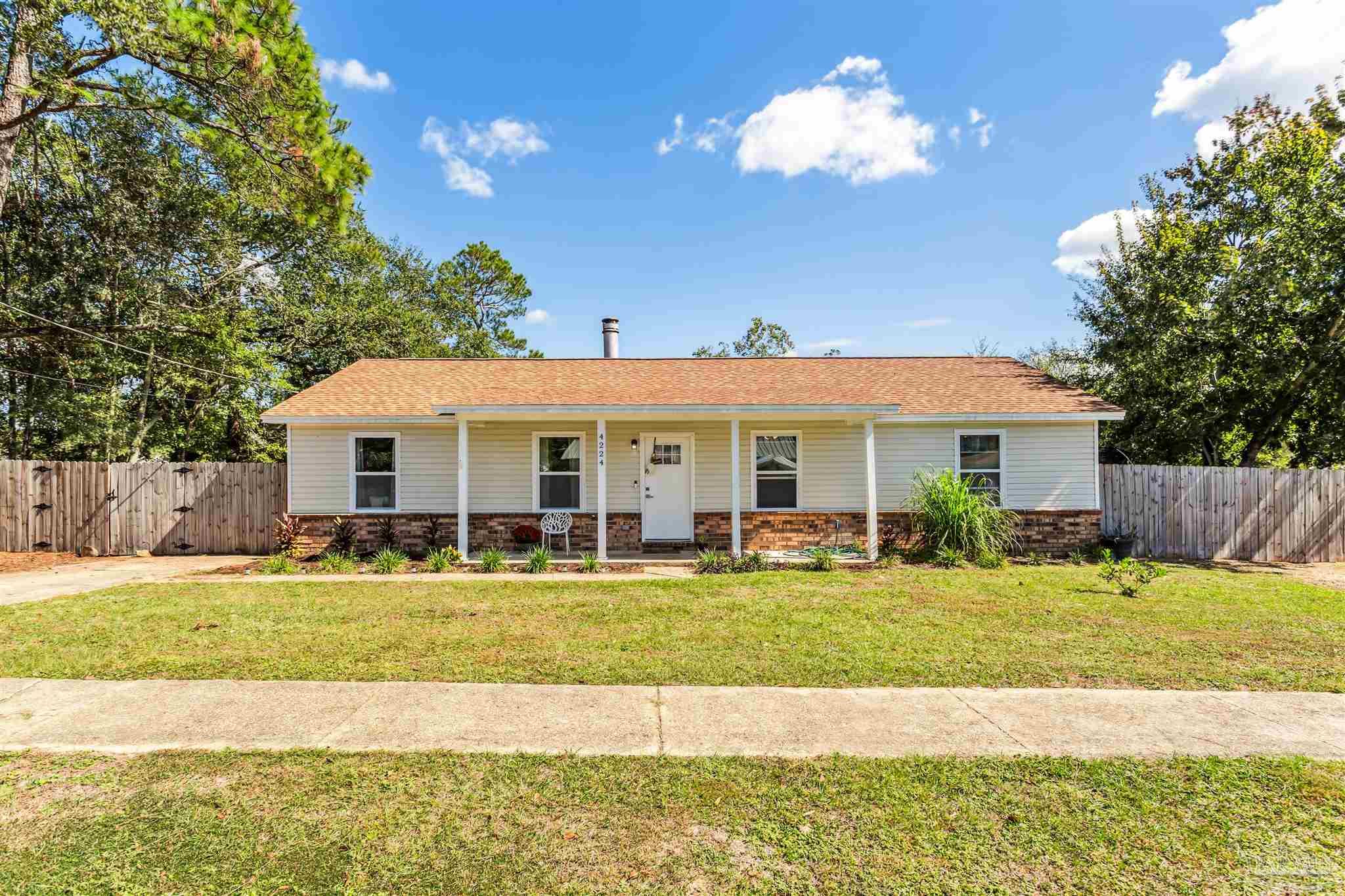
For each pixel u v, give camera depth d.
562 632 6.95
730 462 13.97
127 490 13.94
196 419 19.80
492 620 7.49
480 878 2.81
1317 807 3.38
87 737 4.22
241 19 10.70
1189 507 13.34
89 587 9.79
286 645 6.45
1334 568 11.79
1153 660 5.89
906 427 13.74
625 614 7.80
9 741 4.16
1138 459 18.47
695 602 8.45
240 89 11.24
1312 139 14.93
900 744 4.14
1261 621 7.34
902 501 13.70
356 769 3.79
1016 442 13.55
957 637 6.70
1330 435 16.61
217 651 6.21
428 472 13.55
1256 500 12.99
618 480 13.87
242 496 14.22
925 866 2.89
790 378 15.21
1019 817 3.28
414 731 4.33
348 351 23.34
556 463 13.80
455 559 12.04
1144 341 17.39
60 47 11.40
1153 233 17.97
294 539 13.20
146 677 5.44
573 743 4.14
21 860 2.92
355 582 10.11
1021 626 7.16
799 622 7.37
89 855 2.96
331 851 3.00
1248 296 15.31
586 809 3.37
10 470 13.97
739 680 5.38
